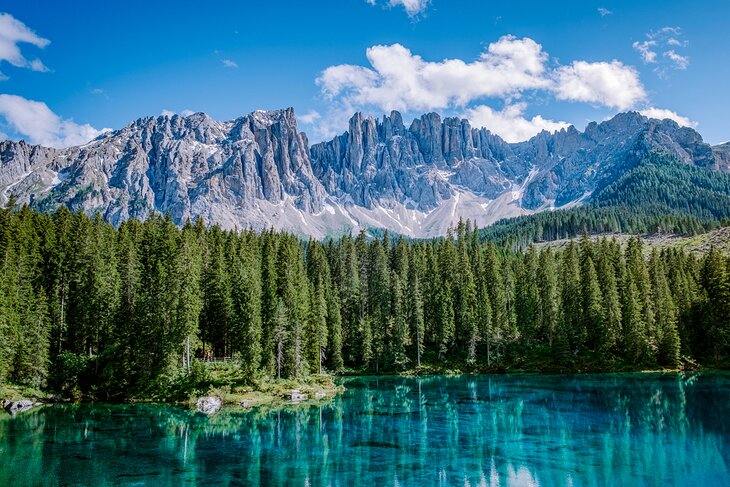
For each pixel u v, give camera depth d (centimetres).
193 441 5362
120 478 4144
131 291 9531
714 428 5734
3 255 9075
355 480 4091
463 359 12419
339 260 14862
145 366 8369
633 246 15562
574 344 12238
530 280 13662
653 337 12131
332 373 11544
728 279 11962
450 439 5388
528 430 5747
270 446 5156
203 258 11138
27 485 3966
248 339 8456
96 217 12125
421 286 13338
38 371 8056
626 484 3941
